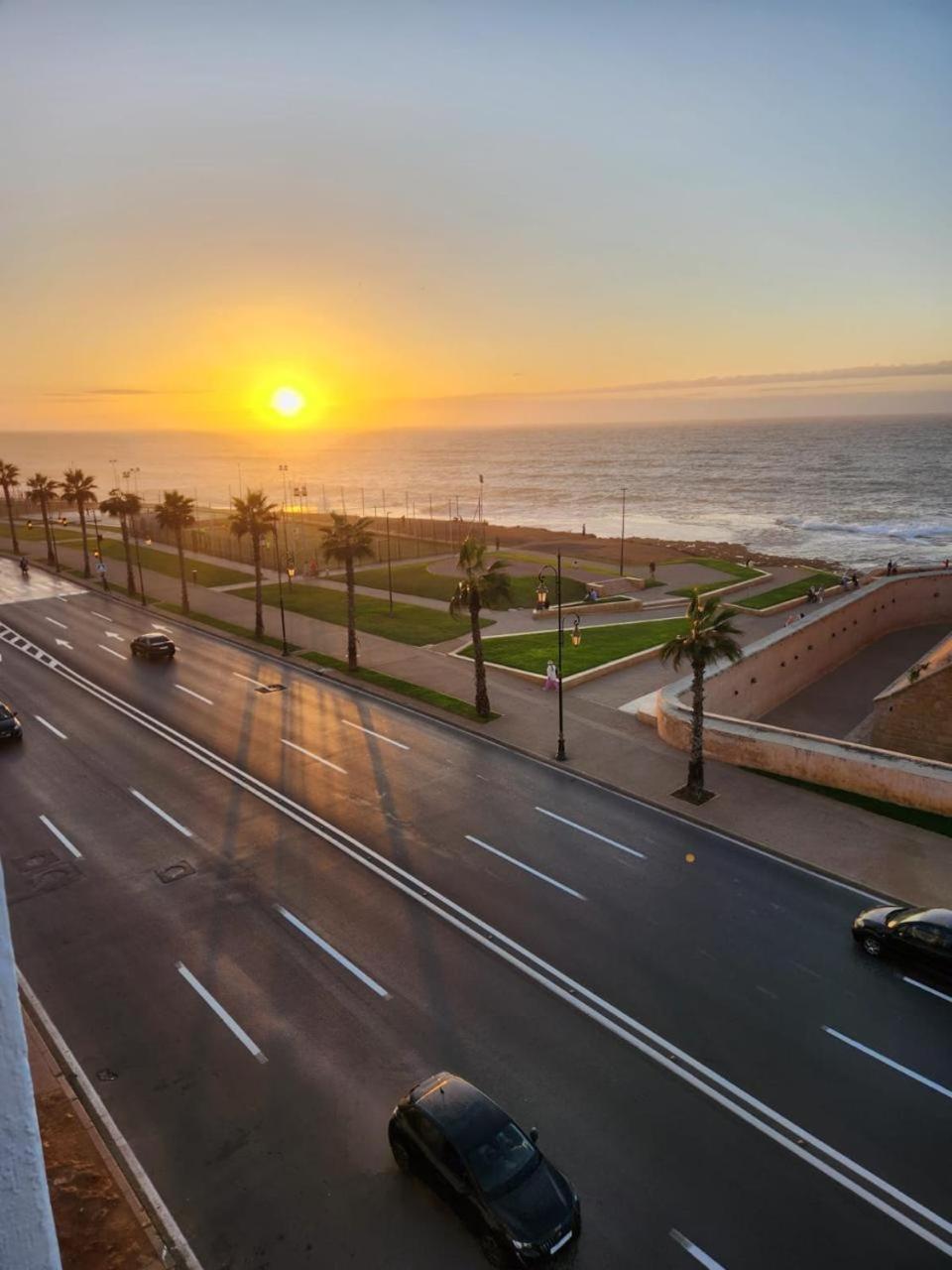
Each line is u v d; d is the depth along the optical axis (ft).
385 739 119.34
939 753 123.24
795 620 174.50
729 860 85.87
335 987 65.98
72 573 261.24
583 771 108.47
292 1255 45.37
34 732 121.39
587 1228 46.78
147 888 80.18
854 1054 59.16
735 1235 46.52
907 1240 46.39
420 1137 49.11
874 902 78.28
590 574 264.52
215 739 118.73
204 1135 52.54
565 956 69.92
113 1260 44.57
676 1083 56.70
